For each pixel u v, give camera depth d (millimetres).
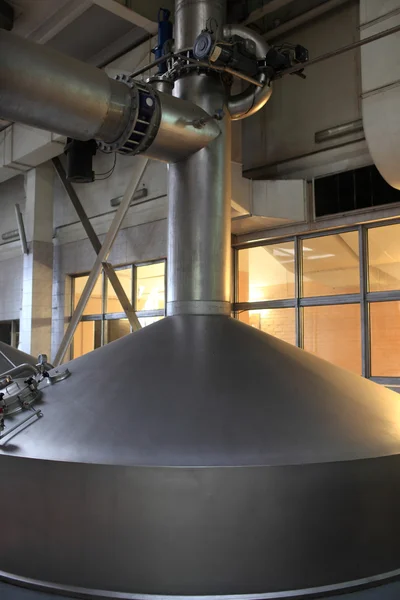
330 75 7402
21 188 12766
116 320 10211
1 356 5398
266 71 4039
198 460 2467
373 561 2615
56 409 3031
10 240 12734
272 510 2449
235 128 7840
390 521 2678
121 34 8219
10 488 2674
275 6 6953
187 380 2992
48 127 3234
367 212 6883
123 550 2438
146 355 3277
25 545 2613
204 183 3625
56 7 7438
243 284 8516
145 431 2660
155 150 3535
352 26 7156
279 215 7359
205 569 2400
